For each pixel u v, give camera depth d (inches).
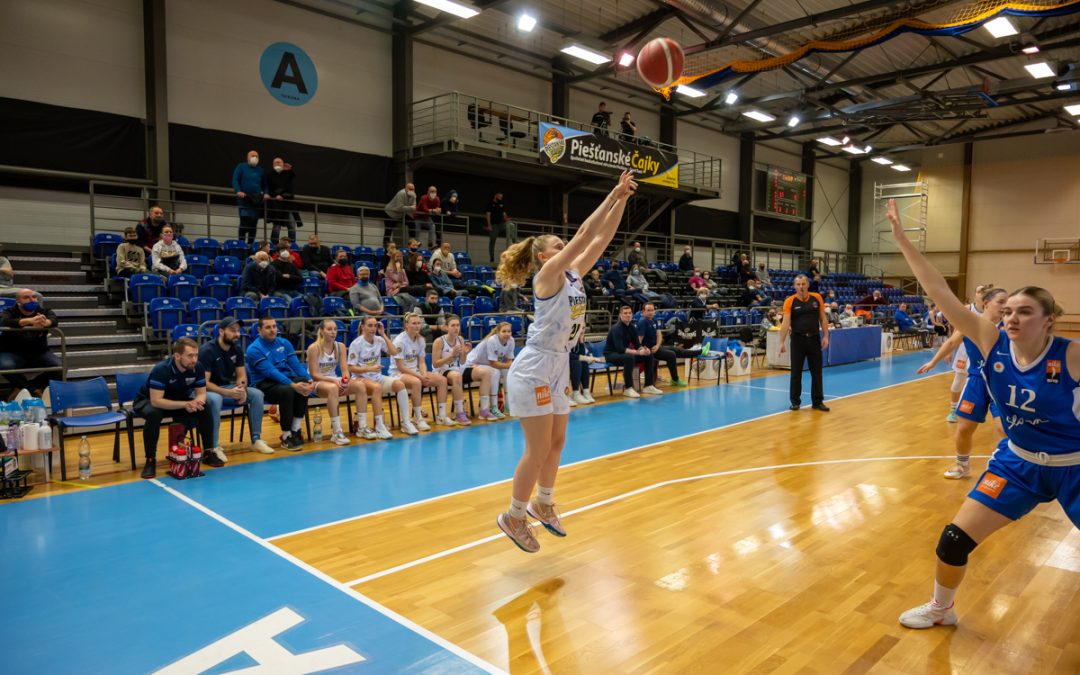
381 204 573.0
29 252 395.5
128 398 245.0
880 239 1107.3
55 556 149.6
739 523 171.9
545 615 120.7
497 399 327.6
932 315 781.9
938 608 115.6
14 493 195.5
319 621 118.3
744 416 327.6
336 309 387.9
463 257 569.3
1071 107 735.1
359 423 277.0
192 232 474.9
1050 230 941.2
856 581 135.9
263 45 502.6
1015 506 107.0
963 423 209.8
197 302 348.5
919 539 160.1
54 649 108.9
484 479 214.7
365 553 151.5
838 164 1114.1
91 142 429.7
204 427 231.6
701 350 456.8
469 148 541.6
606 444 265.1
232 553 151.4
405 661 104.7
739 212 925.8
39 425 206.4
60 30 418.9
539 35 627.8
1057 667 103.3
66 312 343.0
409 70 570.6
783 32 563.5
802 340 342.3
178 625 117.1
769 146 978.1
